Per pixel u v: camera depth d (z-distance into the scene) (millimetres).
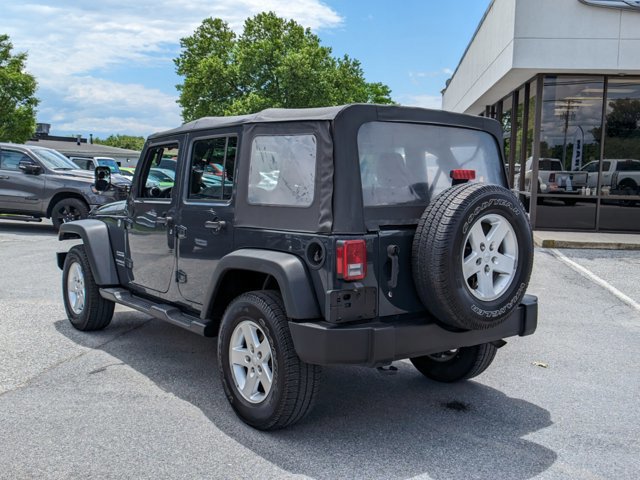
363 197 3723
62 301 7480
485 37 16625
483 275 3736
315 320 3631
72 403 4359
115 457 3568
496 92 16812
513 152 16547
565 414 4371
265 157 4066
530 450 3789
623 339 6289
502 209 3736
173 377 4941
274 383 3750
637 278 9234
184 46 49094
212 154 4562
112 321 6660
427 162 4102
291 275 3633
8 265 9844
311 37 46188
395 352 3607
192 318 4695
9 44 35312
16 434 3844
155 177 5258
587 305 7688
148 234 5258
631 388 4922
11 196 13500
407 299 3781
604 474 3506
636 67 12844
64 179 13492
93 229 5887
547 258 10852
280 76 41781
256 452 3670
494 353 4742
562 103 13930
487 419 4258
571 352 5848
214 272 4199
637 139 13828
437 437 3949
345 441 3854
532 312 4273
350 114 3693
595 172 13961
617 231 13898
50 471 3395
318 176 3699
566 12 12867
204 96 43531
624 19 12750
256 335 3941
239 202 4223
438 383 4988
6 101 34375
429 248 3586
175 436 3859
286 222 3865
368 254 3627
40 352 5520
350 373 5203
